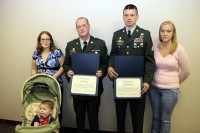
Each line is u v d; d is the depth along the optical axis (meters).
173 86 2.39
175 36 2.36
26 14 3.17
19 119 3.50
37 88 2.66
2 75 3.46
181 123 2.92
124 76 2.39
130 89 2.37
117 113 2.58
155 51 2.47
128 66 2.36
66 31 3.06
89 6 2.92
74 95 2.46
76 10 2.97
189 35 2.70
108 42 2.93
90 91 2.41
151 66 2.36
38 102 2.63
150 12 2.75
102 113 3.10
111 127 3.11
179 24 2.71
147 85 2.33
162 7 2.71
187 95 2.84
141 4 2.76
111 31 2.90
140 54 2.42
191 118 2.88
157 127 2.60
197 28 2.67
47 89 2.66
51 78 2.55
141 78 2.37
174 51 2.34
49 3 3.05
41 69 2.84
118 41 2.47
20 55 3.31
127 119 3.00
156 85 2.45
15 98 3.46
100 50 2.54
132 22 2.38
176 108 2.90
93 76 2.42
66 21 3.03
